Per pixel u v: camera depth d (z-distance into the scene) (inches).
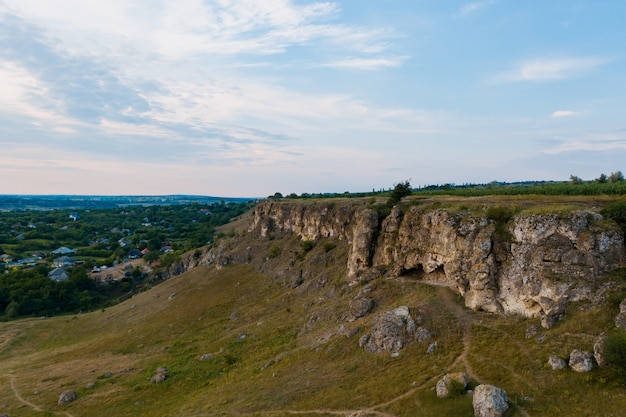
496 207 1947.6
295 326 2501.2
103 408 1972.2
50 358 3041.3
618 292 1408.7
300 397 1563.7
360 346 1834.4
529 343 1453.0
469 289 1851.6
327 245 3467.0
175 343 2839.6
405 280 2281.0
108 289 5969.5
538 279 1592.0
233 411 1561.3
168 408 1857.8
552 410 1141.1
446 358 1535.4
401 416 1291.8
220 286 3927.2
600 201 2001.7
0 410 2084.2
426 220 2252.7
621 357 1146.7
